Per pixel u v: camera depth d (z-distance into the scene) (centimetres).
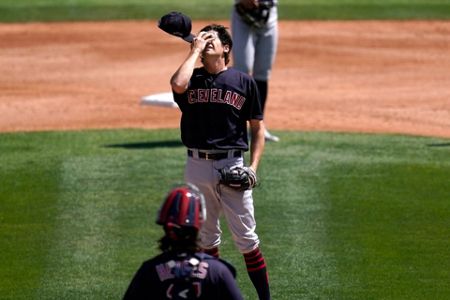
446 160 4725
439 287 3222
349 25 8869
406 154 4844
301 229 3769
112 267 3406
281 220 3862
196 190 2045
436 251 3556
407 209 4006
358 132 5412
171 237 1973
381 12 9344
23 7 9450
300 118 5825
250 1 4756
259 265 2981
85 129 5497
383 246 3600
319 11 9350
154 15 9200
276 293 3169
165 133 5356
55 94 6562
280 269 3378
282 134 5306
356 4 9638
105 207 4028
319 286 3231
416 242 3647
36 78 7062
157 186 4297
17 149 4969
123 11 9306
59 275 3334
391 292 3181
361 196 4159
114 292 3188
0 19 9050
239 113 2881
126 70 7312
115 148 4978
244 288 3241
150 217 3916
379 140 5162
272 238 3669
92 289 3212
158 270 1958
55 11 9300
